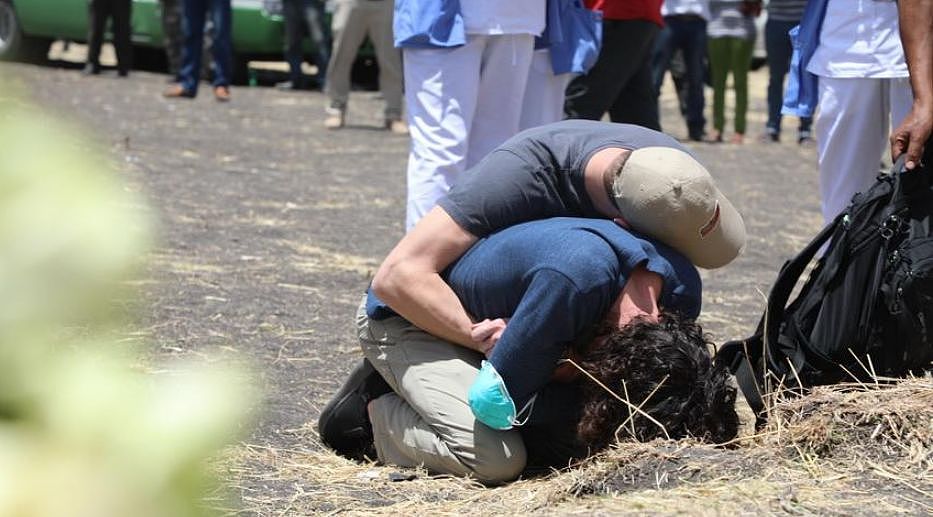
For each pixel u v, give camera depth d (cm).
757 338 729
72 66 3584
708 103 3503
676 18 2592
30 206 77
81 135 87
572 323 609
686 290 636
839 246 700
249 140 2294
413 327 683
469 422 651
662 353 601
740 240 662
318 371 898
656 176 623
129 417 78
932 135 722
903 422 614
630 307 615
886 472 585
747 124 3108
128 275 81
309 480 654
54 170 78
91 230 78
